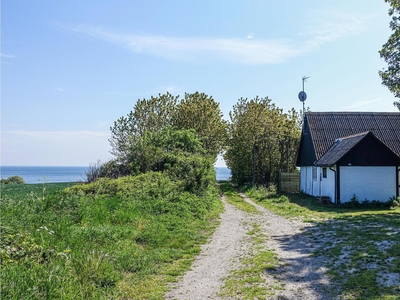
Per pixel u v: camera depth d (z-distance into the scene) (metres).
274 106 37.03
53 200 11.18
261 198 25.61
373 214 16.12
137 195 15.11
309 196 26.28
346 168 21.06
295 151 36.47
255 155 35.72
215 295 6.30
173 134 26.95
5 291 4.82
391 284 6.36
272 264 8.07
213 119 34.81
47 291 5.16
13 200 11.70
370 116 28.48
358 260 7.90
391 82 16.86
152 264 8.05
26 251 6.54
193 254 9.32
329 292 6.24
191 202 15.91
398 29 16.14
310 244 10.02
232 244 10.49
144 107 33.56
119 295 6.14
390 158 21.11
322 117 28.33
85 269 6.36
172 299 6.12
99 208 11.60
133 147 23.53
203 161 21.98
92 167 21.41
